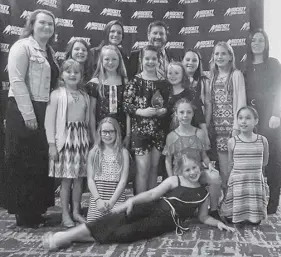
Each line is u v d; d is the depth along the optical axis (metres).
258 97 3.19
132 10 4.52
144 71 3.04
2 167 2.88
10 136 2.82
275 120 3.11
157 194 2.72
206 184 2.93
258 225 2.83
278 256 2.17
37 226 2.88
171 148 2.96
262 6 4.13
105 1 4.42
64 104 2.82
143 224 2.50
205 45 4.44
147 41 4.48
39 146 2.85
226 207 2.88
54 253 2.27
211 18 4.39
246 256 2.17
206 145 3.04
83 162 2.85
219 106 3.15
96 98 3.04
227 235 2.58
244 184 2.83
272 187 3.19
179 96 3.06
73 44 3.32
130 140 3.02
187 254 2.22
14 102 2.82
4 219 3.12
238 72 3.16
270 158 3.17
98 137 2.86
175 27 4.52
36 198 2.87
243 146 2.83
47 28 2.89
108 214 2.56
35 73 2.83
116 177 2.80
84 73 3.34
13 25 3.72
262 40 3.19
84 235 2.42
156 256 2.20
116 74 3.11
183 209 2.67
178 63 3.11
